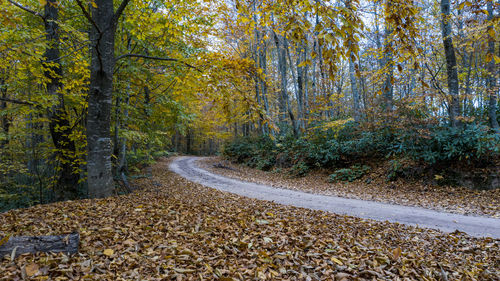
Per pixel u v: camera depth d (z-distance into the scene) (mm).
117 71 8547
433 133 9625
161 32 7738
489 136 8414
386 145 11883
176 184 12164
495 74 10516
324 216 5664
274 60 25188
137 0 6715
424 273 2945
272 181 13547
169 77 8711
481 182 8242
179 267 2699
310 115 15977
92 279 2328
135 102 10234
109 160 5496
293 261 2973
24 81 7355
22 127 8375
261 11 2895
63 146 8320
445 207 7070
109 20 5266
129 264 2662
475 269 3205
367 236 4328
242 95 5516
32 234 3172
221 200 7164
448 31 9609
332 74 2123
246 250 3207
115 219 3918
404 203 7754
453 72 9648
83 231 3303
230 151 24125
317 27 1960
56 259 2475
